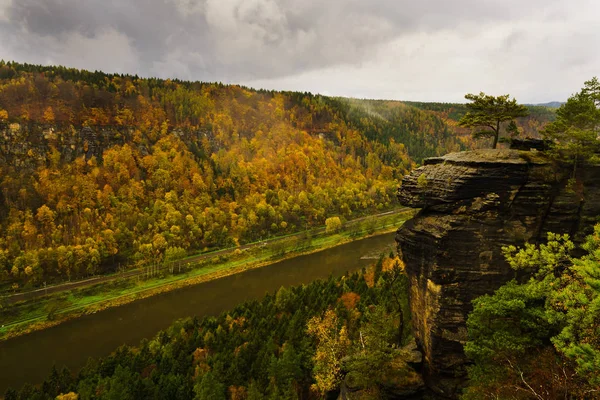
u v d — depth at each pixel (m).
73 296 111.12
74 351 81.62
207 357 62.62
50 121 196.50
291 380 52.94
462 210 37.06
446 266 36.69
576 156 35.81
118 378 49.22
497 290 32.41
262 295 110.00
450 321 36.56
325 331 57.38
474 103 42.16
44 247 138.62
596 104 36.31
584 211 35.53
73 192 166.00
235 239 164.12
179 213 167.00
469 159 38.03
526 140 40.59
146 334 88.50
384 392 37.03
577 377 21.50
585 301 19.45
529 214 36.12
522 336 27.44
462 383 35.94
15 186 159.38
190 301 108.19
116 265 135.62
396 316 52.03
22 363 77.38
